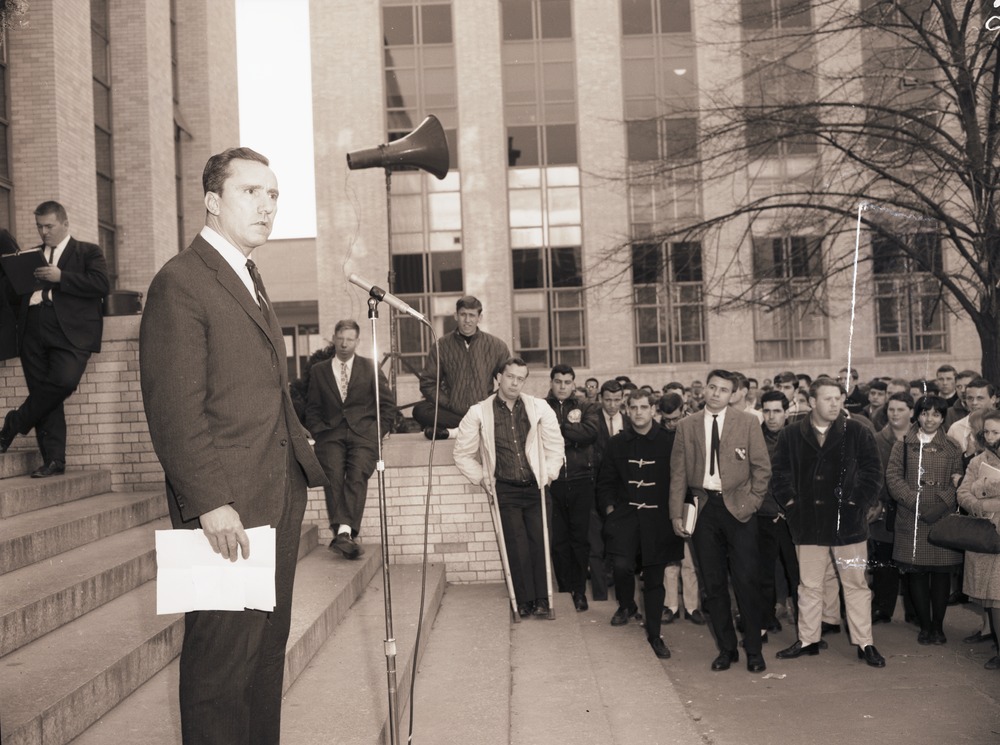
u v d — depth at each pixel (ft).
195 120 76.13
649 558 23.88
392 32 80.89
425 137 26.23
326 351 31.32
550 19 80.94
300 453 9.98
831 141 46.85
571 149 80.33
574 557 27.71
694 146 52.95
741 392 30.63
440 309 79.25
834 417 23.27
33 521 17.47
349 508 23.95
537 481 24.72
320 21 80.89
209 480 8.80
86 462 23.66
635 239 58.90
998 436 22.44
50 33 45.52
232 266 9.71
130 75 59.77
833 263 51.62
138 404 23.67
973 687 21.40
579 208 79.92
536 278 79.71
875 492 23.20
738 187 76.18
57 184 45.44
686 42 79.87
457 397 27.81
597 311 78.89
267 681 10.13
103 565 15.88
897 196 47.44
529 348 79.56
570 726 16.89
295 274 120.16
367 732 13.26
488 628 22.30
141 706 12.34
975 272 44.62
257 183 9.76
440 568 27.14
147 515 20.89
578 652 21.67
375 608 21.21
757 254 76.38
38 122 45.44
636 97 80.18
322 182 80.07
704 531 23.30
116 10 59.88
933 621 25.34
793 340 78.95
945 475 24.89
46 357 21.26
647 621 23.91
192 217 75.25
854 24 49.08
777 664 23.73
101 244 57.36
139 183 59.57
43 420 21.56
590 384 45.16
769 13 57.06
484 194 79.66
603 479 25.09
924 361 76.64
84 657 12.53
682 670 23.40
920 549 24.91
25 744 10.02
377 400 13.43
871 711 19.95
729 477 22.93
